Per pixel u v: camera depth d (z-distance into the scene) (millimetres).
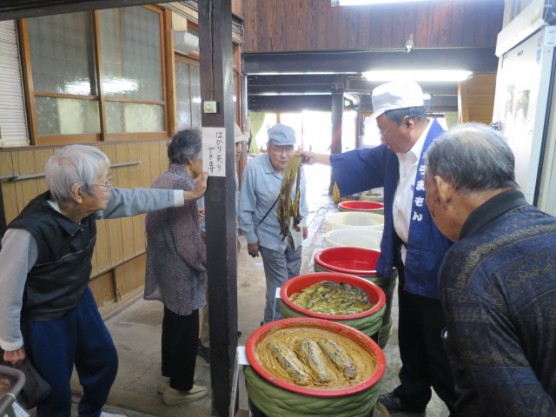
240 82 5504
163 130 3676
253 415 1106
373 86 6730
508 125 2498
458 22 5016
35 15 1515
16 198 2236
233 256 1617
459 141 849
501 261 745
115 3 1394
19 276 1288
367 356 1160
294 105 8328
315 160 2053
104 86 2914
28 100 2318
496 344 719
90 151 1368
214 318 1617
